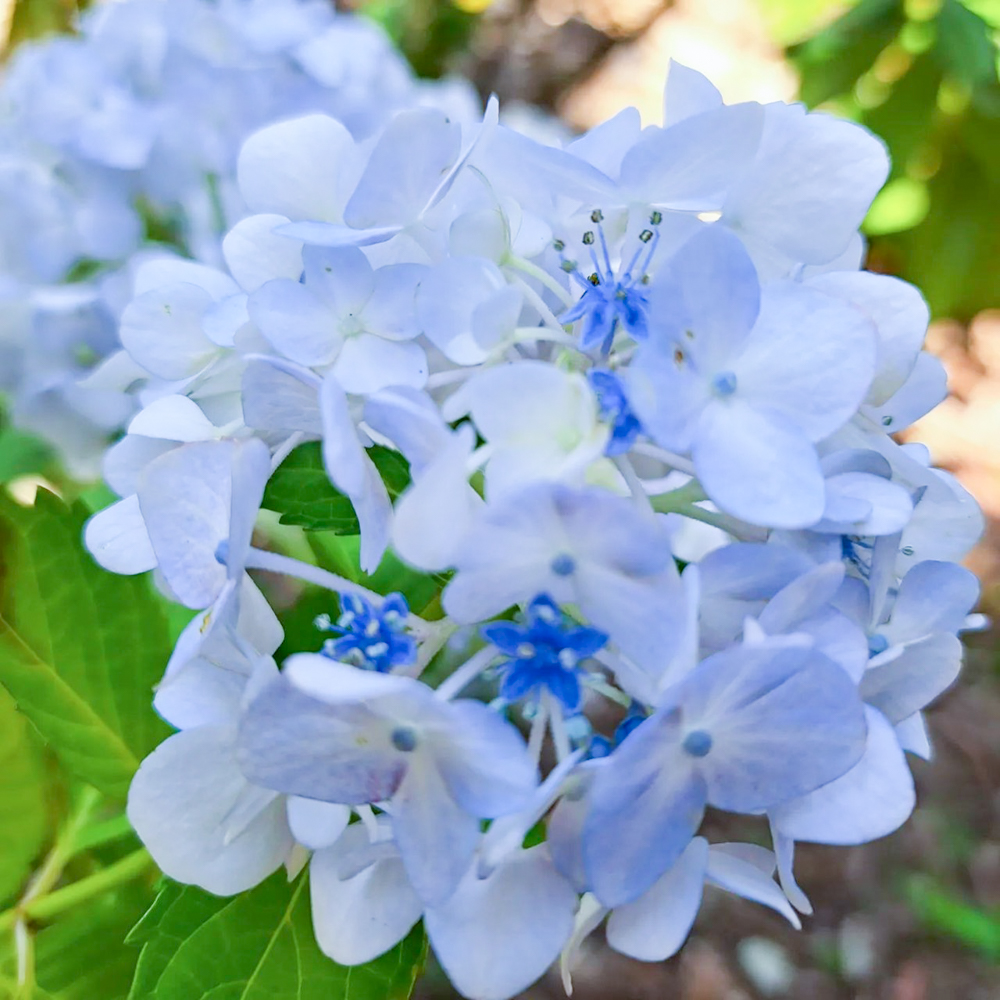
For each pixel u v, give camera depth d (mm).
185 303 319
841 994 825
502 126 299
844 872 877
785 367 280
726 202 302
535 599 268
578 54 1316
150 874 371
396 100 501
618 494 286
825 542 286
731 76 1309
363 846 283
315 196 314
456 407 274
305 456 312
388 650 278
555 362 297
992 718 958
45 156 455
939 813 908
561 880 285
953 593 296
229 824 300
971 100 943
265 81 459
